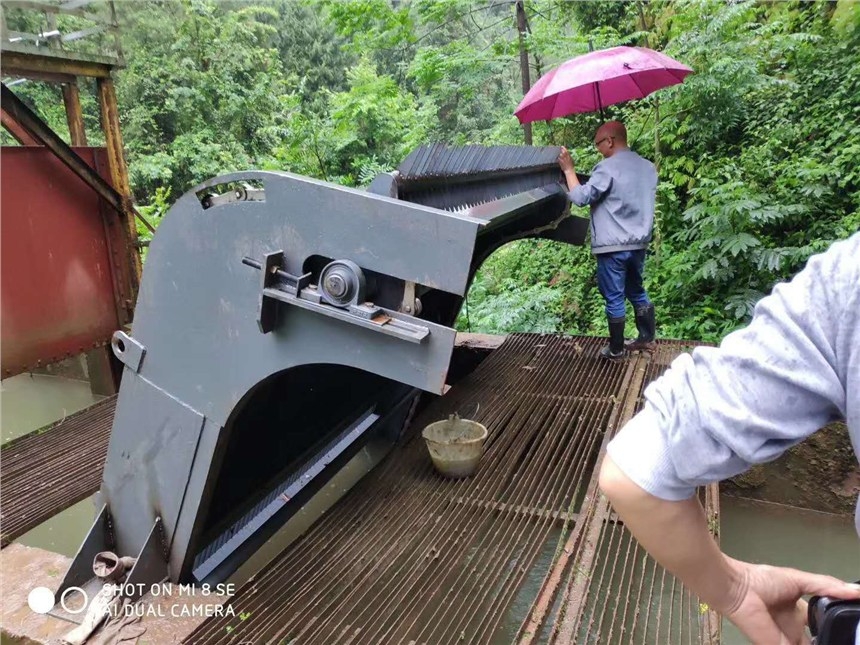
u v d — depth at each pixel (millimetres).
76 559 1754
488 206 2197
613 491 659
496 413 2900
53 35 3500
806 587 779
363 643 1530
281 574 1795
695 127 5332
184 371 1699
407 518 2102
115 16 3883
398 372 1431
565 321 5547
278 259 1519
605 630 1703
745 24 5172
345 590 1729
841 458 2910
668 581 1870
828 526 2859
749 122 5520
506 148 2543
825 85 5160
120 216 4016
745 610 733
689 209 4660
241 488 2188
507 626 1889
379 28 6809
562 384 3199
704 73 5000
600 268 3357
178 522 1769
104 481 1864
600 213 3258
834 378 553
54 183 3656
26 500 2439
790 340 564
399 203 1368
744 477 3084
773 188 4809
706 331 4449
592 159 5980
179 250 1649
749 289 4484
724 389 584
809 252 4191
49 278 3658
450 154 1922
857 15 5199
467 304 5344
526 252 6418
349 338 1479
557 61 6871
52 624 1595
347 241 1437
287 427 2324
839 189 4672
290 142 8414
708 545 682
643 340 3574
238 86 11969
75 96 3975
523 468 2438
